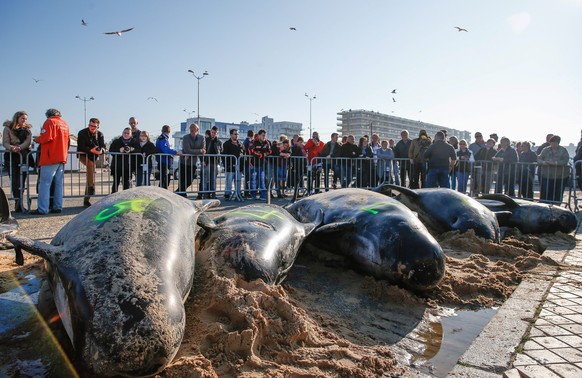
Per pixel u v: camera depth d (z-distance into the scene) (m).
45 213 10.40
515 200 10.37
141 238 3.53
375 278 5.79
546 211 9.44
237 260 4.54
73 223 3.95
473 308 5.23
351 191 7.50
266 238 4.97
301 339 3.85
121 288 2.97
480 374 3.38
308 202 7.74
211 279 4.21
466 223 8.10
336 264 6.44
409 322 4.76
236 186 13.66
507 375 3.31
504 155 15.06
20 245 3.62
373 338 4.29
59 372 3.34
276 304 4.02
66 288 3.13
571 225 9.43
